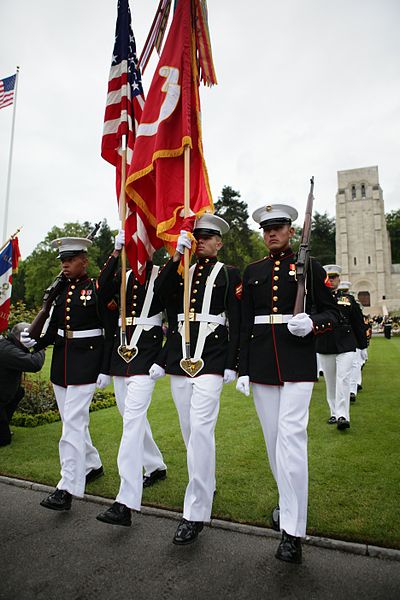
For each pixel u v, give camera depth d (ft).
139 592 9.02
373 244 193.67
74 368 14.20
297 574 9.55
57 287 15.44
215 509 12.53
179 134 14.08
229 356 12.38
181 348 13.03
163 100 14.29
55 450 18.92
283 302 12.09
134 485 11.93
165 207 13.75
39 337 15.28
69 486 13.11
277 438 11.56
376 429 20.03
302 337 11.72
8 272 28.09
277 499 13.10
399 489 13.42
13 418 23.72
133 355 13.74
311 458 16.38
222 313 13.19
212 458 11.71
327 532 11.02
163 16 16.98
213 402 12.03
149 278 14.67
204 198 14.26
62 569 9.89
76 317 14.61
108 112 16.20
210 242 13.80
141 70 17.15
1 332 27.91
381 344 75.10
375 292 191.42
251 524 11.72
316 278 12.22
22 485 15.14
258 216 13.12
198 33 14.98
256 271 12.89
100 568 9.91
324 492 13.37
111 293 14.47
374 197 195.31
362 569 9.69
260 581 9.33
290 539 9.99
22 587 9.23
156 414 24.94
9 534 11.60
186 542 10.58
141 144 14.39
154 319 14.38
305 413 11.19
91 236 15.92
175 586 9.20
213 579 9.43
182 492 13.94
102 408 27.53
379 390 29.94
